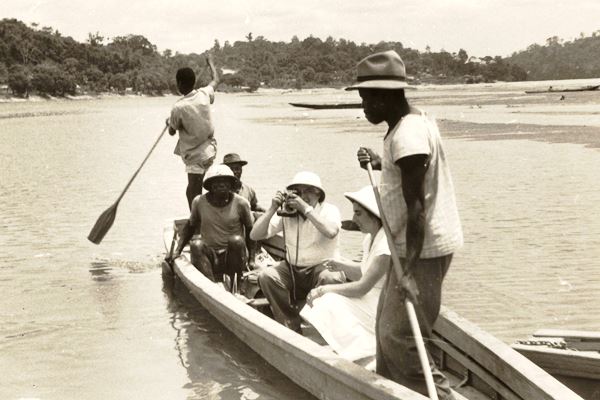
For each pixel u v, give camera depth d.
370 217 5.49
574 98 68.56
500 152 22.62
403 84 4.18
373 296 5.76
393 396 4.30
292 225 6.91
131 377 6.34
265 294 6.88
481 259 9.79
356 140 30.34
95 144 33.59
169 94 194.50
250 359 6.60
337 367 4.91
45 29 180.88
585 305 7.79
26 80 146.38
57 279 9.61
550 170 18.05
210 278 8.49
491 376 4.93
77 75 172.38
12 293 9.00
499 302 7.98
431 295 4.32
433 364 4.56
